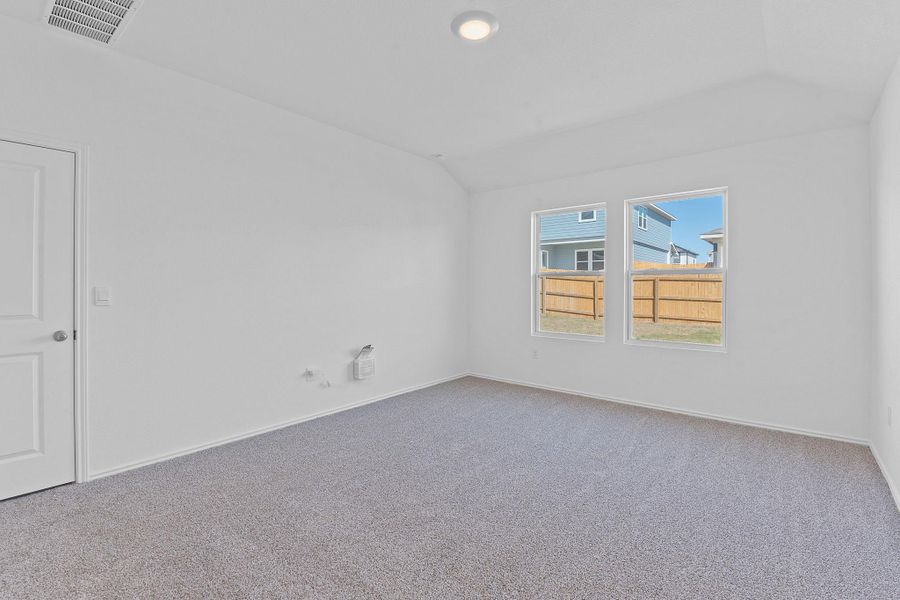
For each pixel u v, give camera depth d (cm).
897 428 229
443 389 475
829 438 320
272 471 267
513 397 441
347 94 323
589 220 495
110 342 262
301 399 363
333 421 366
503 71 287
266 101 336
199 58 272
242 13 226
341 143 394
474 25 234
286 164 352
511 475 262
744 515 215
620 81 299
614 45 254
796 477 256
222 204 313
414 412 391
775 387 342
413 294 469
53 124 240
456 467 274
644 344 407
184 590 161
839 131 312
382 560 179
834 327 317
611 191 426
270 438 326
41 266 238
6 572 171
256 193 333
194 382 299
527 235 492
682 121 349
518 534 199
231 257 318
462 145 436
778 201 337
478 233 533
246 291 327
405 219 459
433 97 326
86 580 167
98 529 202
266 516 214
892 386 241
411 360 468
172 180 288
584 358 448
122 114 265
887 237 253
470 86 309
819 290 322
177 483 250
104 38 249
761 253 345
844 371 314
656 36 245
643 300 425
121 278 266
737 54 264
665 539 195
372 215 423
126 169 267
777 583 165
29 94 233
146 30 241
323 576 169
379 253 430
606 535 198
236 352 321
